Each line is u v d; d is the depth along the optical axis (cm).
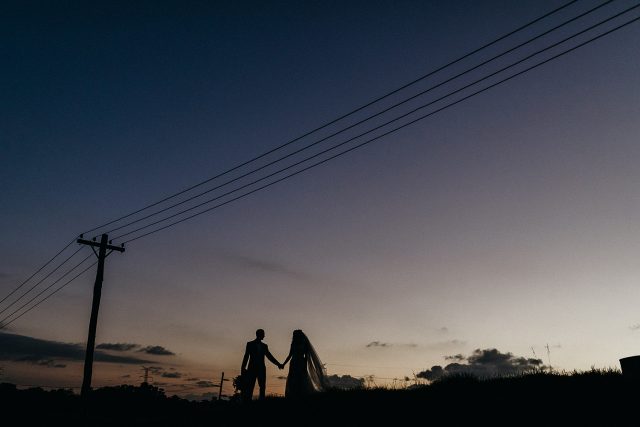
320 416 1472
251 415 1595
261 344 1720
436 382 1727
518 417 1223
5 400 2642
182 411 1903
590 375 1569
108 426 1770
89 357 2781
